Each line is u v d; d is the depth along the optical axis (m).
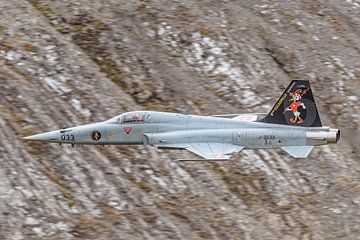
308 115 107.19
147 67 142.75
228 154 105.12
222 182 121.81
